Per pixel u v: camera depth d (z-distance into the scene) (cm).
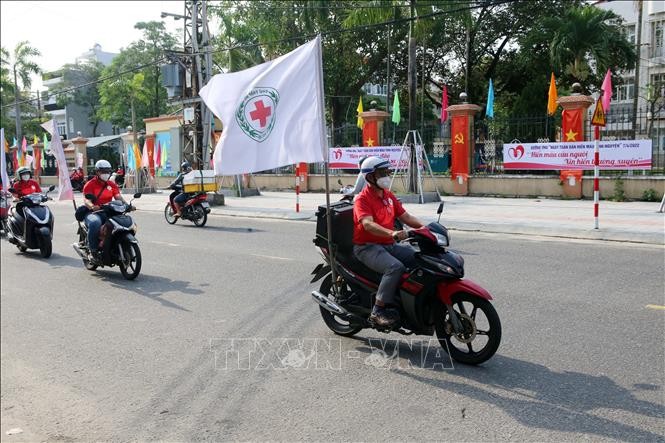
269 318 648
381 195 514
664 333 543
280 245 1143
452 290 478
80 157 3438
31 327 650
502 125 2008
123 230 864
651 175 1661
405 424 390
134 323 650
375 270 508
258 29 2998
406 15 1886
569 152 1767
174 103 2297
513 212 1480
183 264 983
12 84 4697
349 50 3238
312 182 2456
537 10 3114
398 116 2262
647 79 3606
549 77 2917
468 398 425
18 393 476
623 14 3666
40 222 1078
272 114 559
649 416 384
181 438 389
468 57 3067
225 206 1945
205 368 509
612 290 705
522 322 593
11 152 4447
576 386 436
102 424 417
